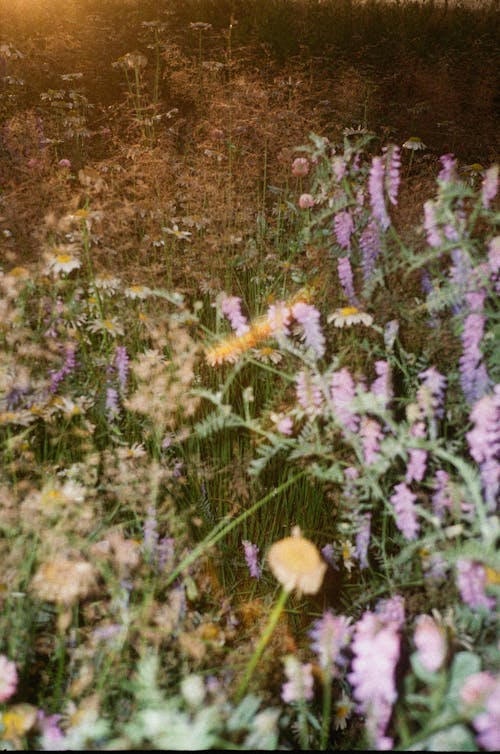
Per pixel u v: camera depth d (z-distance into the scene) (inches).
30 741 53.6
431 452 73.5
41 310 88.9
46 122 203.0
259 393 102.2
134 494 74.5
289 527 90.5
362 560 71.9
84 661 58.6
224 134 169.5
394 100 256.7
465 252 72.9
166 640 63.4
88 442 82.4
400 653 58.4
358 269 91.0
